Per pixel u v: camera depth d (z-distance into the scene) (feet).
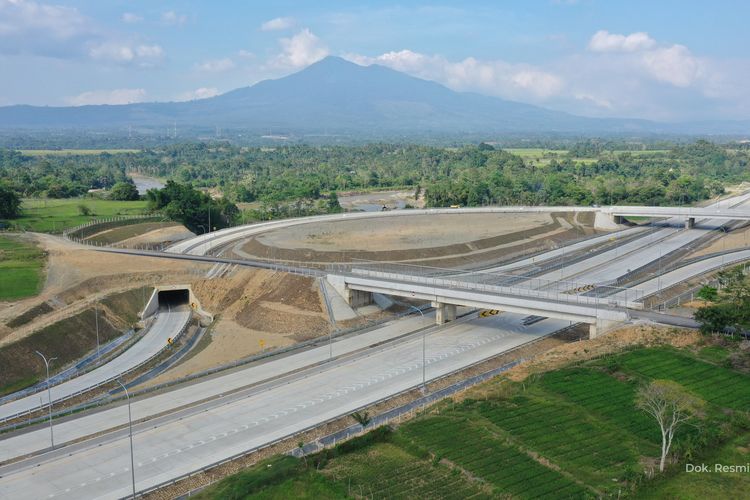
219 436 294.25
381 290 473.26
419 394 337.52
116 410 324.80
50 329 418.10
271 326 464.24
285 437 291.58
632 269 610.65
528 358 389.19
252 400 332.60
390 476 252.21
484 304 430.61
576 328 444.55
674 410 263.70
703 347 358.64
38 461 274.98
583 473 248.52
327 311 474.08
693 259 641.40
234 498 238.27
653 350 357.61
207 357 414.41
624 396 309.63
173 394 342.64
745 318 361.71
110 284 528.22
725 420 282.97
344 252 634.84
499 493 237.25
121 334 463.42
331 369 372.58
